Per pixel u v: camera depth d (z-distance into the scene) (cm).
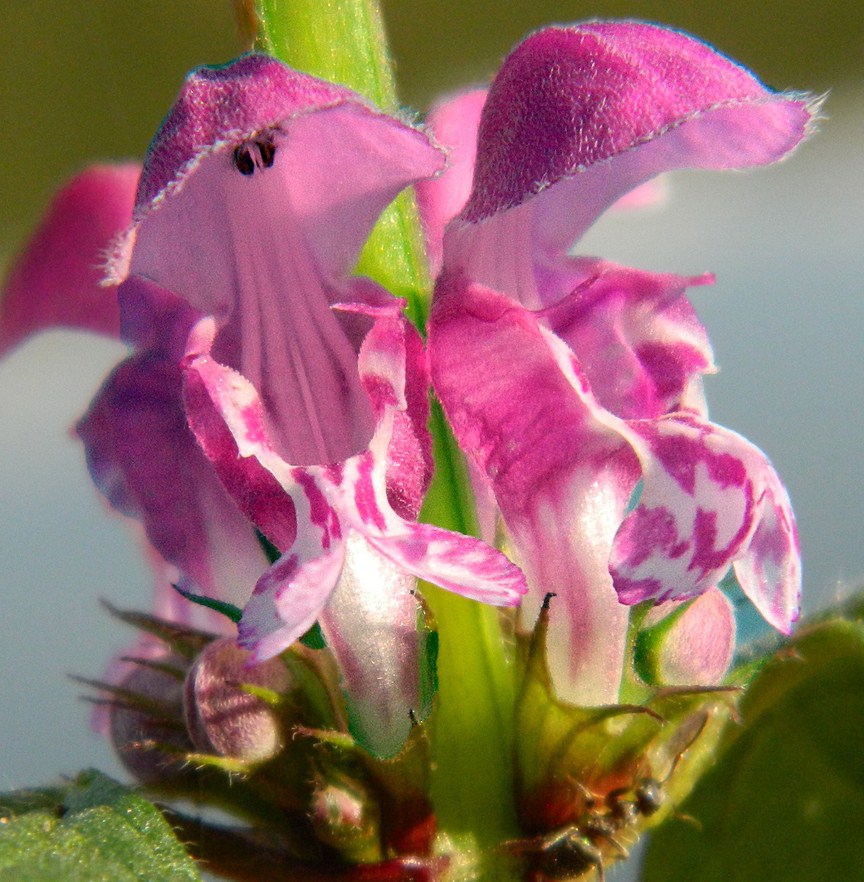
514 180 11
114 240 10
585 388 11
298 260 11
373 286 11
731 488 10
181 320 11
